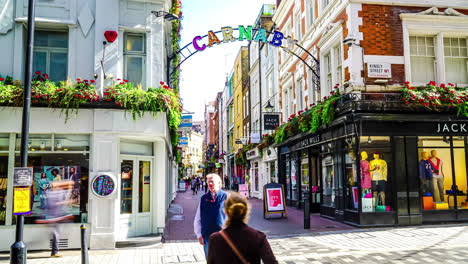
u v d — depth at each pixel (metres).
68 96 8.42
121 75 9.38
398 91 10.82
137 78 9.55
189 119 14.76
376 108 10.41
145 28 9.56
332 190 12.84
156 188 10.18
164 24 10.66
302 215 14.18
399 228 10.15
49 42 9.34
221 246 2.72
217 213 4.68
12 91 8.25
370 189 10.63
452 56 11.77
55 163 8.61
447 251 6.96
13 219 8.35
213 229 4.63
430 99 10.37
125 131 8.78
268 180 22.48
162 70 9.62
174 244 8.93
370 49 10.98
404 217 10.55
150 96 8.90
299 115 14.73
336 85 11.54
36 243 8.25
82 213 8.57
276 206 13.32
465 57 11.82
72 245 8.38
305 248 7.91
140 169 9.84
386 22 11.18
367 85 10.69
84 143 8.78
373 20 11.12
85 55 9.20
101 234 8.39
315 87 14.75
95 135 8.63
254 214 14.82
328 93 13.47
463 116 10.82
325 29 13.24
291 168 17.64
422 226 10.35
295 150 16.56
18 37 8.94
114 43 9.31
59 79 9.27
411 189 10.68
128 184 9.41
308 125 13.62
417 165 10.80
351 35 10.40
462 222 10.88
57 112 8.62
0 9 8.91
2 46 8.85
